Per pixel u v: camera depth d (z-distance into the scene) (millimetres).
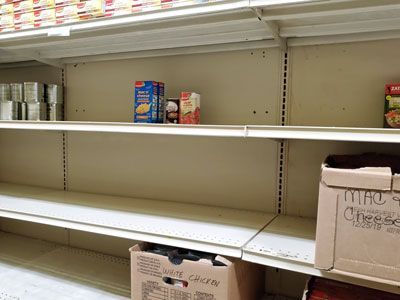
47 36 1409
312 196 1419
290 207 1463
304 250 1092
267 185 1495
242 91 1497
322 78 1358
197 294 1150
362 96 1304
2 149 2162
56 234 2051
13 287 1539
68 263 1783
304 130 1015
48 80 1953
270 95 1448
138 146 1755
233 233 1249
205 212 1512
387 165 1093
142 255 1243
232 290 1131
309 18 1163
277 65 1428
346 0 967
